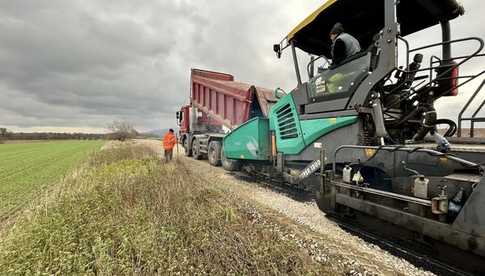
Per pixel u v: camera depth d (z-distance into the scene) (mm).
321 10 3795
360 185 2914
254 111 7453
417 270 2346
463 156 2152
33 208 4047
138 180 5516
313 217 3857
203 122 10742
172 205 3855
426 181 2201
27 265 2201
